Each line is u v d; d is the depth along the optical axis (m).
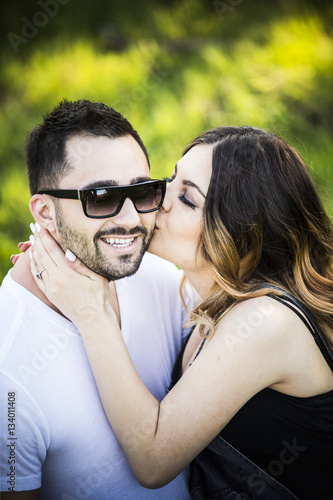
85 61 5.68
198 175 1.87
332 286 1.91
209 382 1.69
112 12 6.43
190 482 1.95
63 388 1.68
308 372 1.75
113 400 1.68
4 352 1.62
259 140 1.93
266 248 1.91
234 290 1.83
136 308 1.96
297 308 1.79
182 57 5.70
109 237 1.72
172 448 1.66
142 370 1.94
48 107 5.16
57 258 1.71
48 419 1.64
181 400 1.68
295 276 1.89
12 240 4.00
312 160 4.19
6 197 4.31
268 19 6.04
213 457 1.87
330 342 1.82
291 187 1.92
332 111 4.81
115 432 1.69
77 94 5.30
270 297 1.79
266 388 1.75
